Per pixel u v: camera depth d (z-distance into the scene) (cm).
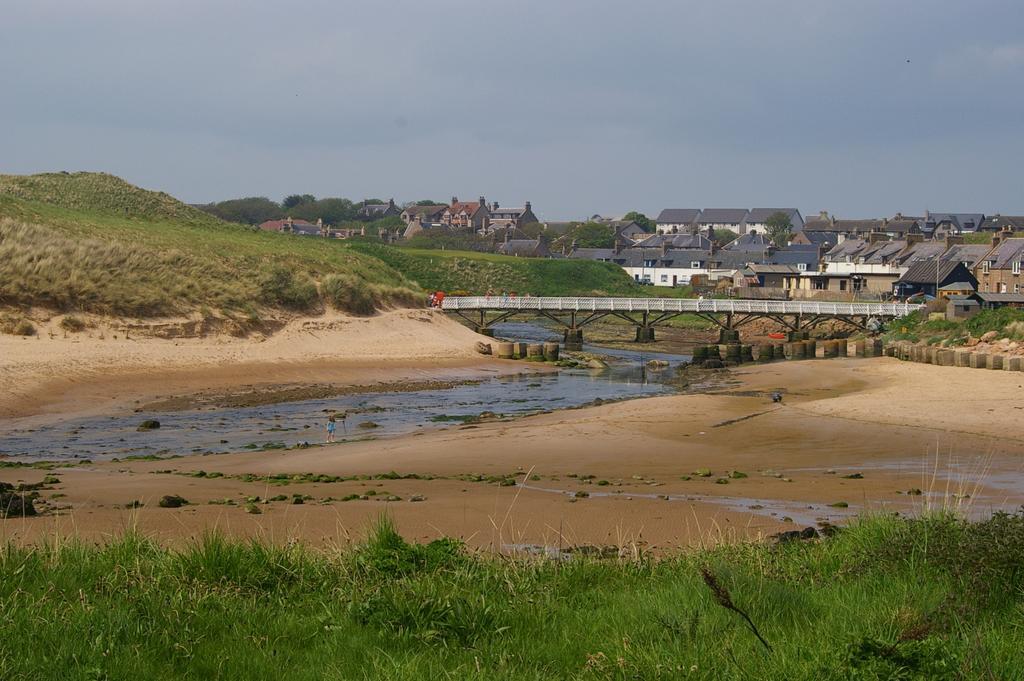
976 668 715
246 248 7012
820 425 2816
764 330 8356
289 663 777
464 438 2706
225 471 2217
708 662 747
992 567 936
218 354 4622
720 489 1886
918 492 1817
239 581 981
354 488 1902
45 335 4250
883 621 827
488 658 782
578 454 2406
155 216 8575
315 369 4700
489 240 16088
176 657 766
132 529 1169
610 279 11812
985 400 3269
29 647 760
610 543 1389
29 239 4906
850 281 10694
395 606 873
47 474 2100
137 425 3153
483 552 1210
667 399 3569
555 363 5678
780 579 1015
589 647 805
